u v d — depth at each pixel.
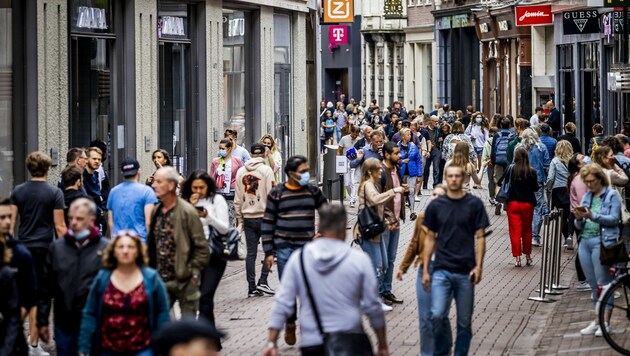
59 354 22.36
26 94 40.66
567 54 87.44
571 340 29.61
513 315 33.31
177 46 51.47
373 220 33.03
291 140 64.06
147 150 48.50
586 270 30.00
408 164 57.38
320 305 19.34
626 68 56.22
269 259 29.80
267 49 59.69
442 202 25.09
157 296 20.12
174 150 51.38
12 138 40.28
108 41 46.16
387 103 145.62
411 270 41.47
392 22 141.62
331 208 19.66
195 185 27.81
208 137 53.75
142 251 20.06
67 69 42.78
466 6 117.19
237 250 27.75
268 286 36.44
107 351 19.95
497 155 57.75
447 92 125.94
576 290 37.12
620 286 27.34
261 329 31.12
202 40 52.94
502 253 46.00
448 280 24.94
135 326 19.91
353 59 152.75
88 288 21.95
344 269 19.39
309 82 68.62
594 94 82.06
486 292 37.16
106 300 19.89
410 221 57.50
